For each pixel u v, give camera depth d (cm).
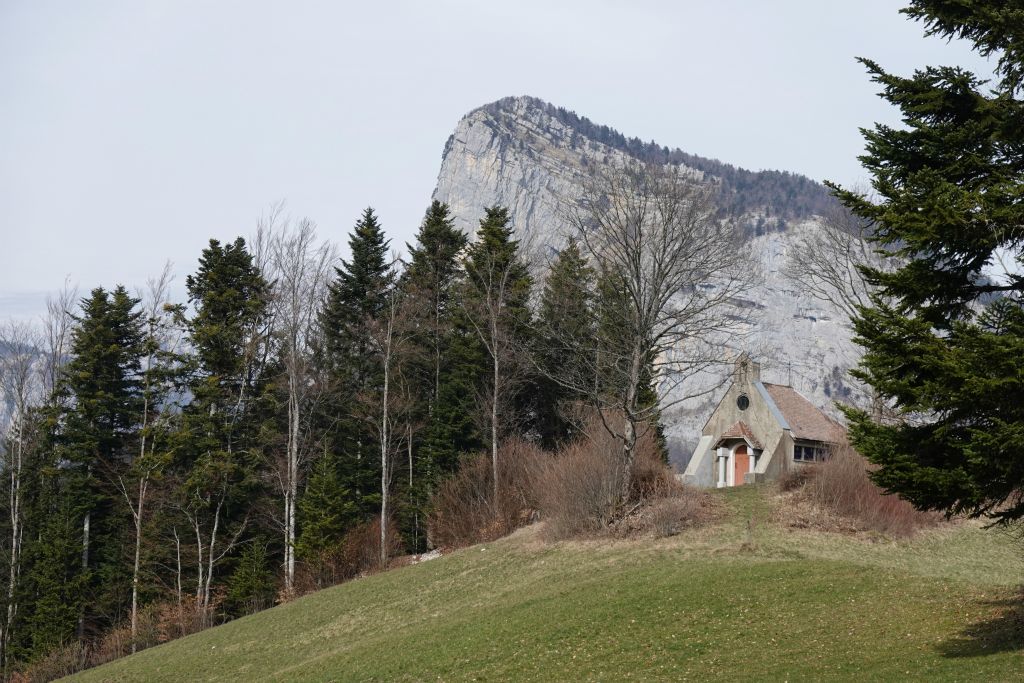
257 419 6056
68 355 6016
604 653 2500
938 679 1773
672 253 4466
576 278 5919
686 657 2356
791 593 2783
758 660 2225
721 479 5203
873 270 1823
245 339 6075
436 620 3309
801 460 5212
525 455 5222
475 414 5641
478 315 5834
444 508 5169
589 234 4856
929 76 1861
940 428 1689
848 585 2798
